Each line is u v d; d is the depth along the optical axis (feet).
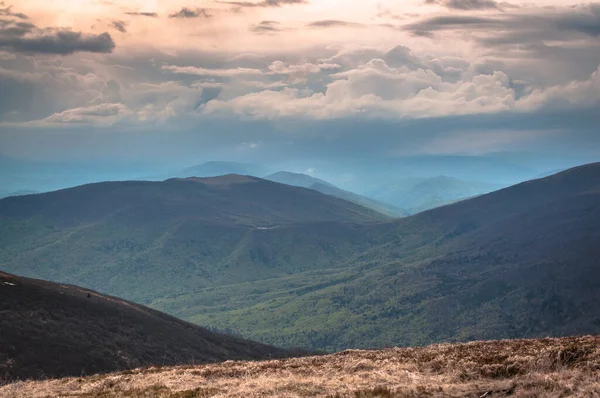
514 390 105.29
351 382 123.34
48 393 136.77
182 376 147.23
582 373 108.47
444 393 106.83
